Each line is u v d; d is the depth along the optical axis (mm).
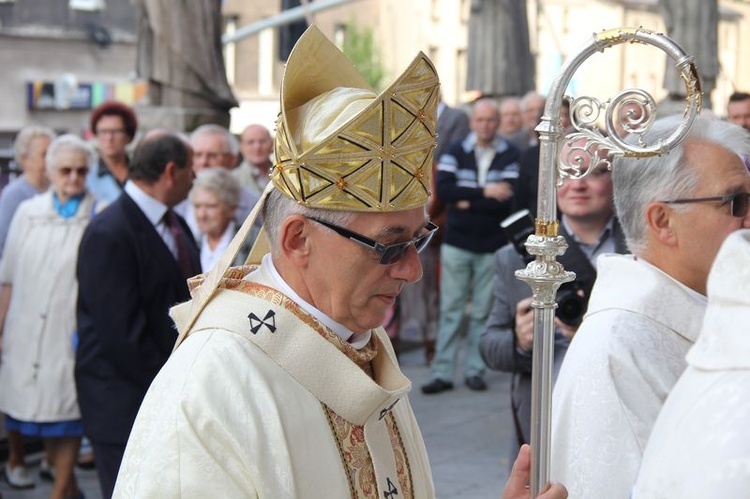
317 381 2416
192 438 2289
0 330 6895
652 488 2012
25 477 7180
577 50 2531
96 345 5168
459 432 8219
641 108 2518
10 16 31500
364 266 2404
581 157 2549
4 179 9531
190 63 9656
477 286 9391
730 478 1877
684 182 2910
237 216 7145
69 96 32188
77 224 6676
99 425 5133
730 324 2014
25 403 6574
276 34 38938
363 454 2461
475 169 9281
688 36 12086
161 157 5219
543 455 2533
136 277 5070
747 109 8578
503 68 13922
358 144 2348
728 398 1953
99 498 7000
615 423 2736
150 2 9625
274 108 38875
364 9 38312
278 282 2486
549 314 2535
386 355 2574
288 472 2324
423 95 2393
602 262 3012
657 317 2871
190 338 2441
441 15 36469
